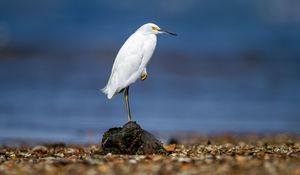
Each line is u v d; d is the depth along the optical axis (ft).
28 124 82.84
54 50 225.97
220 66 181.37
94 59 201.26
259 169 34.99
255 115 94.32
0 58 199.21
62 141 67.36
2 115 90.89
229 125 84.02
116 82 47.19
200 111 98.58
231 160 38.06
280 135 73.00
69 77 149.18
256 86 133.69
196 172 34.60
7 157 44.62
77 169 35.96
